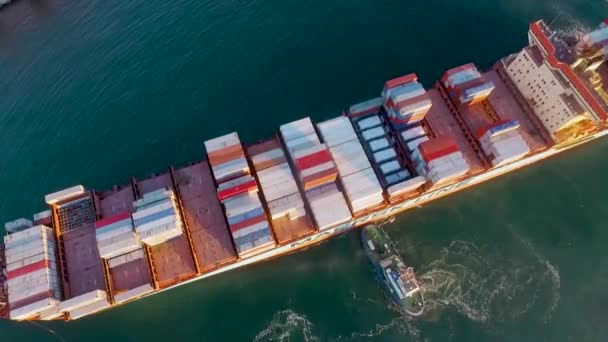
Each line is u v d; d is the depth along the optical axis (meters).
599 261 76.75
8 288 60.09
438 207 81.50
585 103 69.69
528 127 77.94
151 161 83.31
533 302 73.00
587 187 83.75
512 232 79.31
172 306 72.31
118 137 85.56
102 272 65.25
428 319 71.19
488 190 83.31
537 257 77.00
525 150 71.12
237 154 69.81
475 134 76.19
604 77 78.06
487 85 75.62
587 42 75.56
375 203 70.88
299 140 71.69
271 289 73.75
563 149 84.69
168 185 71.88
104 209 70.12
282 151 73.56
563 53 75.94
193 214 69.38
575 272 75.81
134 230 64.38
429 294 73.25
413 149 74.88
